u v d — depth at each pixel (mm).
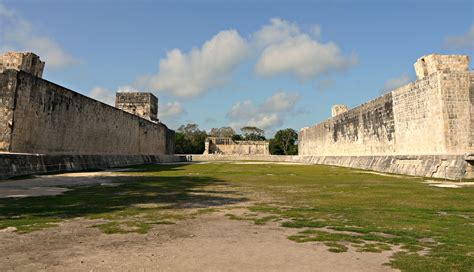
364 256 4699
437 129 18828
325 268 4188
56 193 10820
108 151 30297
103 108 29016
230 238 5656
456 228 6488
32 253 4699
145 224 6672
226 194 11500
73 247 5012
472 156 16406
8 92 17062
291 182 16078
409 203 9617
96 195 10664
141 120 40312
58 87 21328
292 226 6602
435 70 19938
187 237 5699
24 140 17953
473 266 4270
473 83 18641
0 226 6285
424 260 4516
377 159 25484
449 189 12914
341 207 8930
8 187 12031
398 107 23234
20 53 18922
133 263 4293
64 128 22234
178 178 17766
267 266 4238
